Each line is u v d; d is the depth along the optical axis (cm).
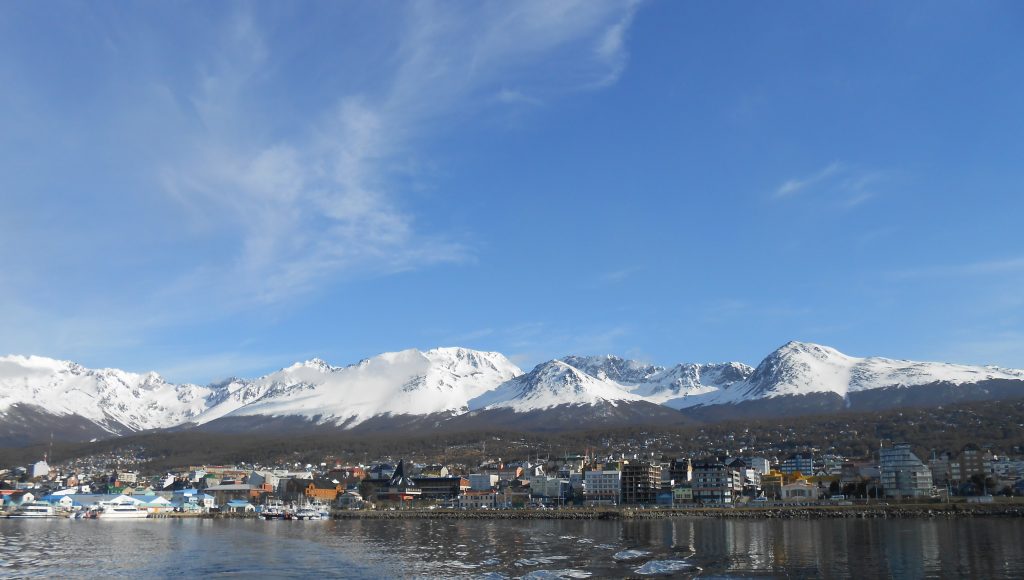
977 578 13125
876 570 14138
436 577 14025
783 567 14675
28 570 14950
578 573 14212
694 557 16325
